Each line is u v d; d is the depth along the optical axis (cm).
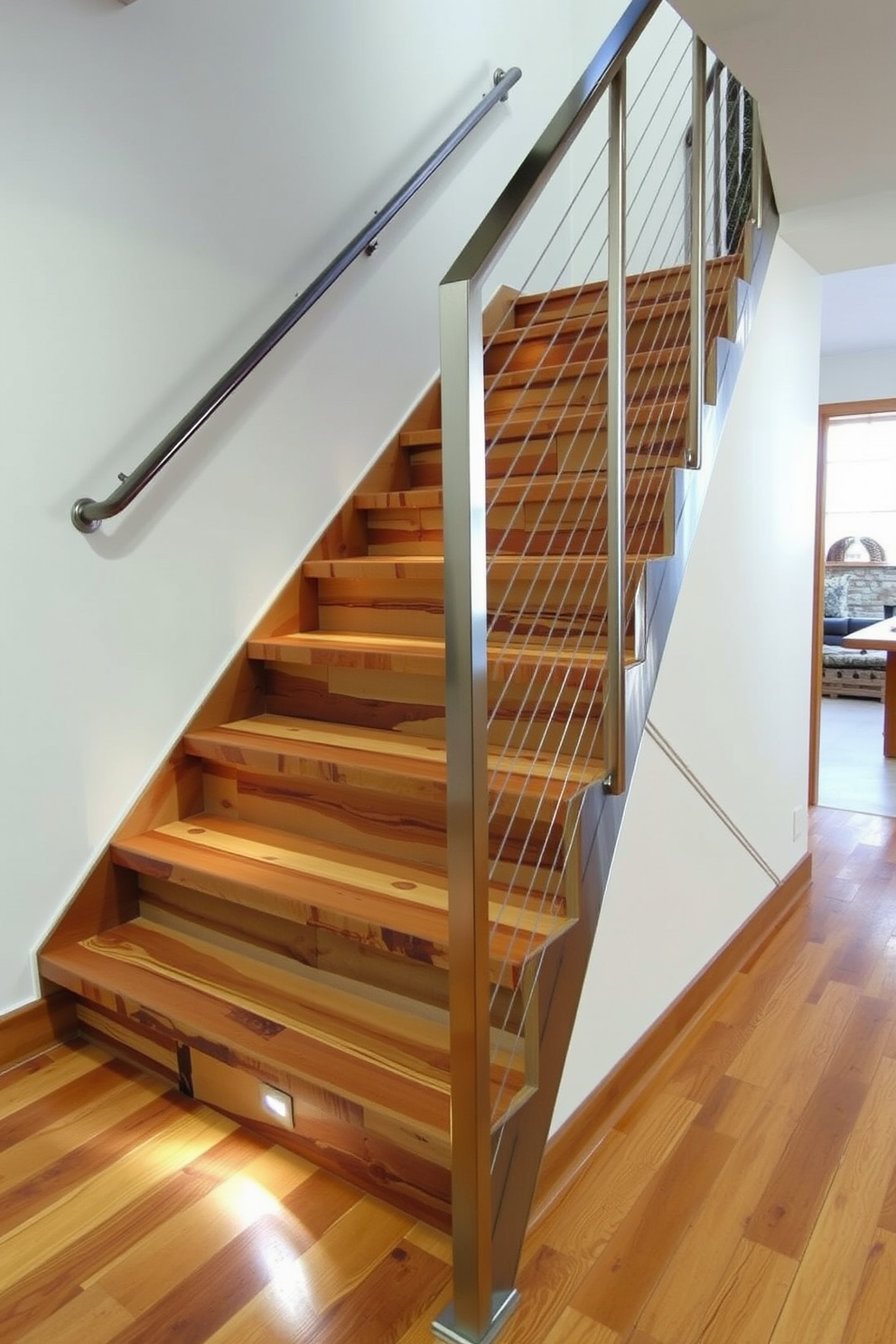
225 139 239
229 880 196
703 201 206
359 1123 155
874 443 809
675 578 206
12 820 204
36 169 197
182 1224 159
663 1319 141
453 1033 133
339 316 282
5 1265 150
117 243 214
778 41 168
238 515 252
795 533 302
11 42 190
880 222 258
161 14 221
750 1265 151
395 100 296
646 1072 206
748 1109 195
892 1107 195
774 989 249
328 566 264
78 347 208
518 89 358
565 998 163
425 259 317
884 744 545
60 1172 172
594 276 417
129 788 228
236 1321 139
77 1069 206
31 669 204
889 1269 150
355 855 210
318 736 233
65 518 208
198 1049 178
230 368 245
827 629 797
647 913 206
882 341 594
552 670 189
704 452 222
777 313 274
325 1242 155
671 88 393
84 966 204
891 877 338
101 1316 140
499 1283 142
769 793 288
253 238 250
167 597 234
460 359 121
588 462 256
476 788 127
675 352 251
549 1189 167
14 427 197
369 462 299
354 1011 183
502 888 182
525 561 216
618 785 175
